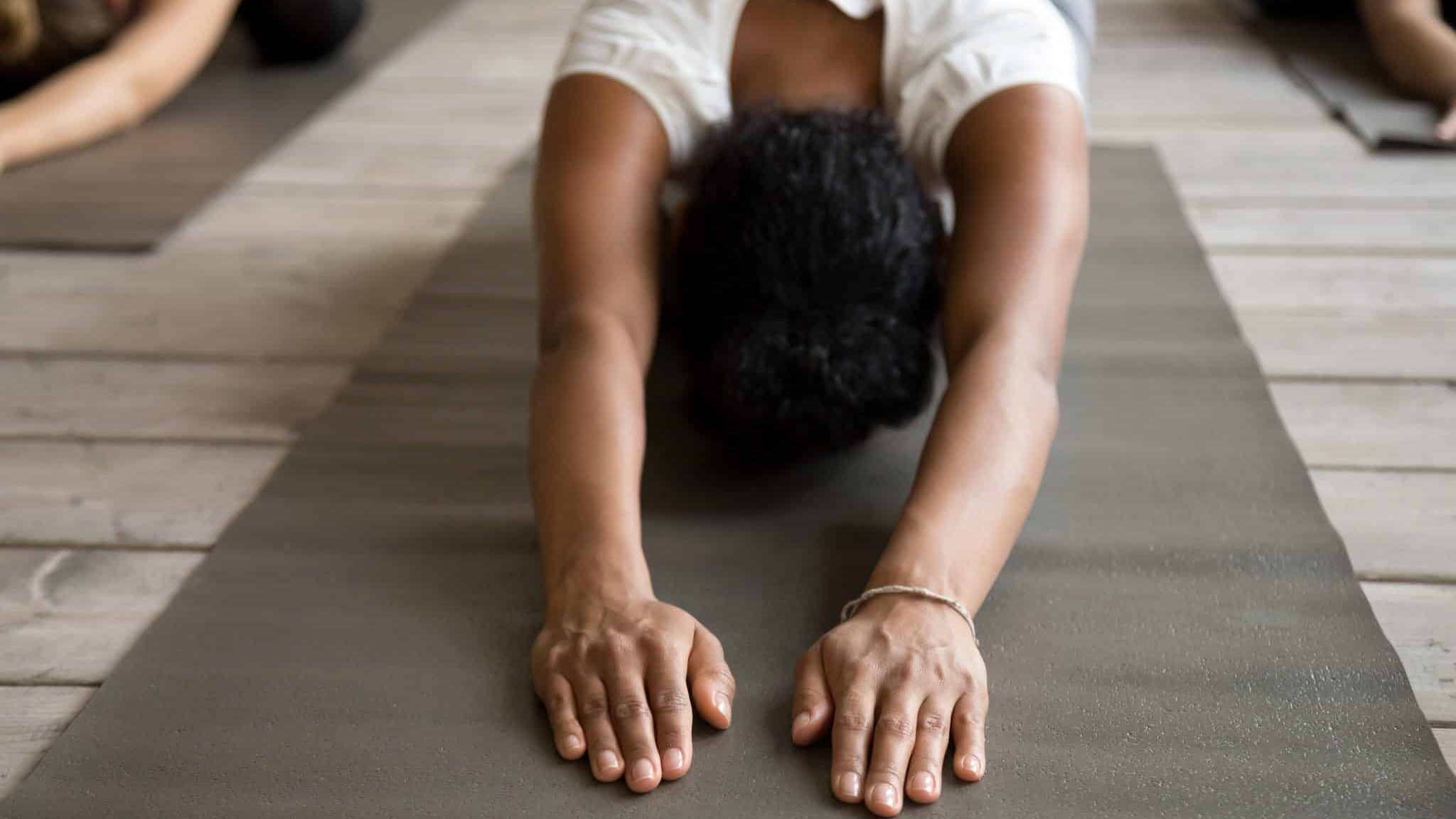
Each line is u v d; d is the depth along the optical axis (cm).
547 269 163
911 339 149
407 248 260
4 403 204
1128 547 160
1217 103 330
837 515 167
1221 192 275
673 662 132
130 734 135
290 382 210
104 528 173
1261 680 138
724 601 152
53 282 246
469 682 142
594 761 127
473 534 168
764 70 174
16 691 145
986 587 140
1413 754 127
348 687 141
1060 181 158
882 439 182
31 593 161
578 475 146
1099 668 140
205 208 279
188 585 159
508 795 126
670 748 127
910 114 169
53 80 313
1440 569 157
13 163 297
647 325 160
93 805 126
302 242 263
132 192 285
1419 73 312
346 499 175
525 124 332
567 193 164
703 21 171
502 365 211
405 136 324
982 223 156
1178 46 378
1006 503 141
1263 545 160
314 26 371
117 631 154
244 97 354
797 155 148
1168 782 125
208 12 336
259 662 145
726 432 159
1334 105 317
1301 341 212
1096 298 225
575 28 180
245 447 192
